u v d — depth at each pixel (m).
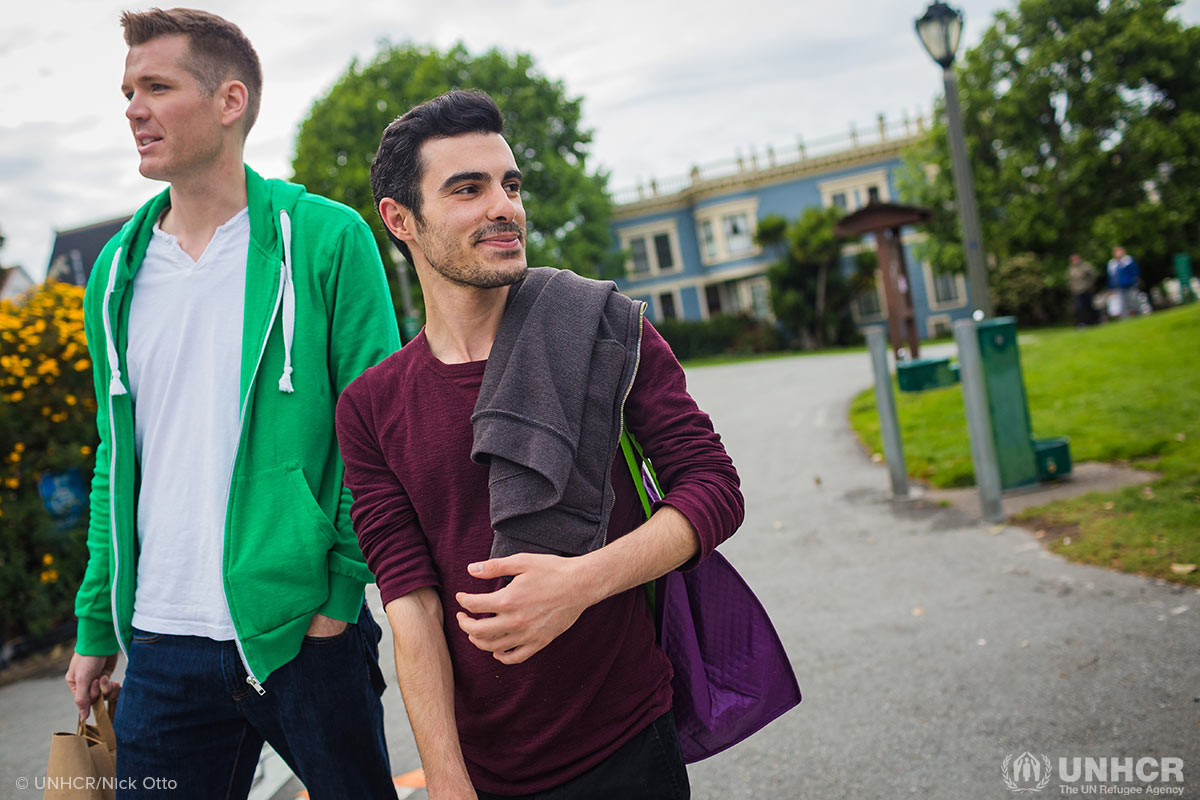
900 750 2.87
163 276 1.90
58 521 6.12
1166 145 29.17
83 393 6.22
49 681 5.14
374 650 1.92
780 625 4.18
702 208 42.62
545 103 32.56
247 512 1.77
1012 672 3.30
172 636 1.80
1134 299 19.30
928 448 7.54
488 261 1.38
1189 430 6.47
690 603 1.59
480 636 1.24
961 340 5.35
